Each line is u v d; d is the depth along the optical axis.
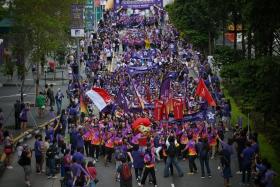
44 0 52.69
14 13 52.25
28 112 55.41
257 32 39.97
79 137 38.69
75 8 59.38
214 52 73.50
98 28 111.62
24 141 44.91
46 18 52.91
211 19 78.44
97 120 42.53
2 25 56.22
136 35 99.31
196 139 39.78
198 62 78.31
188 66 78.19
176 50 87.75
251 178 35.06
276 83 36.91
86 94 48.22
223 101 50.84
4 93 65.12
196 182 35.66
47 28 53.72
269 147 42.41
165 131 40.16
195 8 81.38
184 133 40.38
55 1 56.47
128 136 38.03
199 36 84.06
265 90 37.88
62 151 37.16
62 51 68.25
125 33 106.25
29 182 34.88
